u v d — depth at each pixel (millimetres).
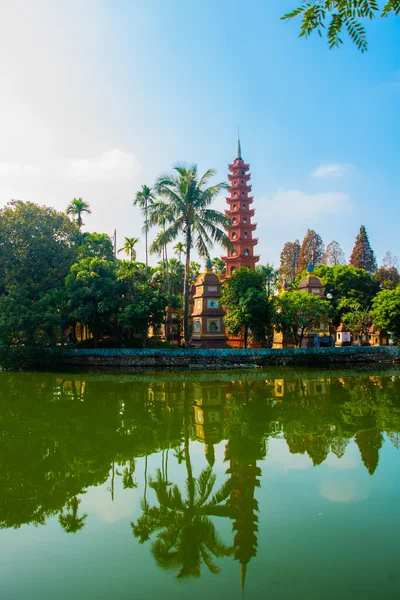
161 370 38500
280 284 74562
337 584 6605
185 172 39344
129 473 11969
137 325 41531
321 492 10242
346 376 34281
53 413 19359
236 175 63156
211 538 8227
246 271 46062
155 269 61000
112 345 47250
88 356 41188
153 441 14938
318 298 47969
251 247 62875
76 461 12938
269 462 12578
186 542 8102
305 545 7820
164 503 9961
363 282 68438
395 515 8930
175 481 11328
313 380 31453
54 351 39406
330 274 67312
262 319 44500
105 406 21000
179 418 18422
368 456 12938
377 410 20000
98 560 7605
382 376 34312
